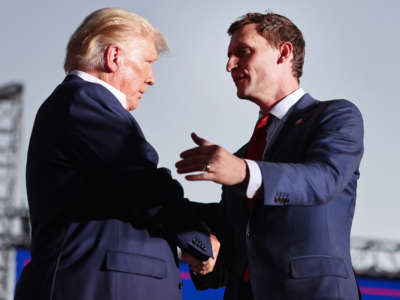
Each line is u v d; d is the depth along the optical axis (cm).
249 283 211
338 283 193
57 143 194
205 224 222
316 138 194
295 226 198
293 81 229
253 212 206
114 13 220
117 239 189
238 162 167
